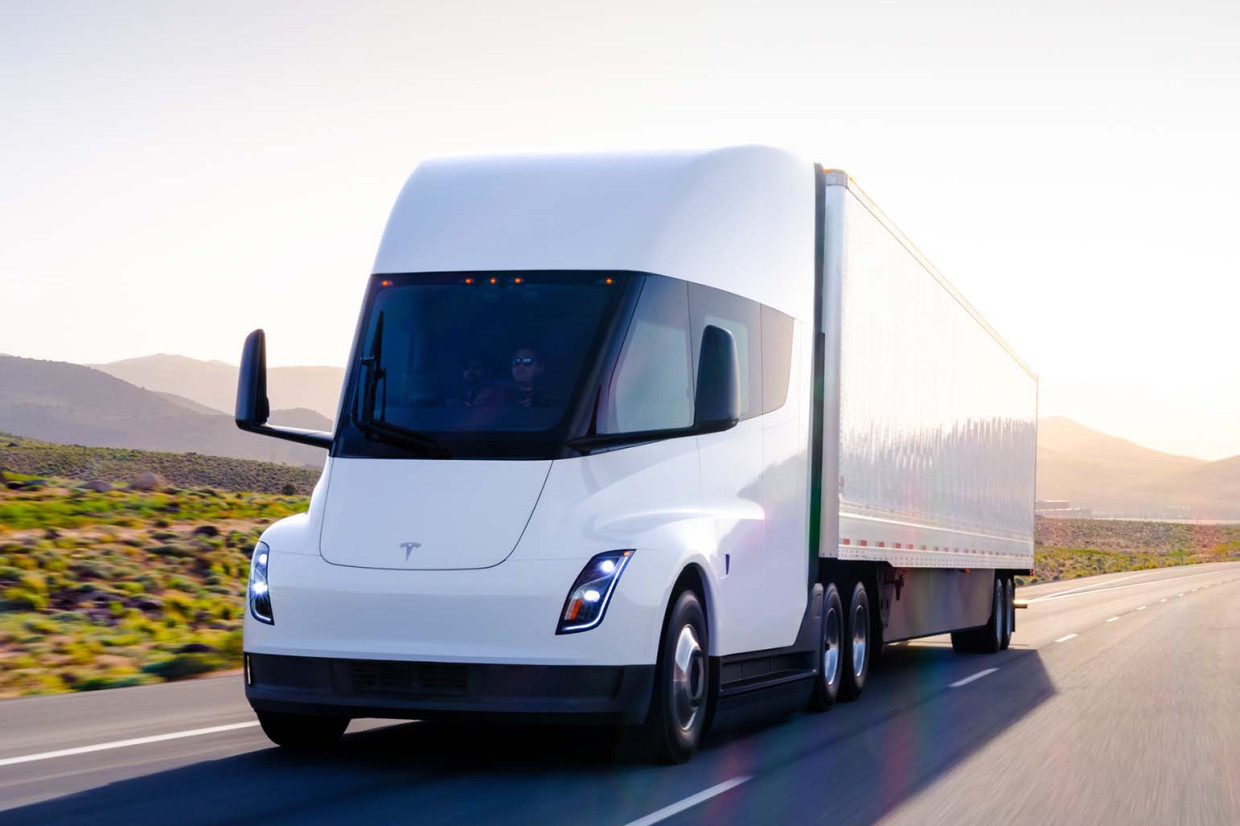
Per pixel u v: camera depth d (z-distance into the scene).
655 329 8.57
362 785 7.39
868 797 7.66
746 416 9.67
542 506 7.77
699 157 9.48
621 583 7.75
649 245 8.71
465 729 9.55
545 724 7.60
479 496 7.81
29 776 7.47
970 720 11.47
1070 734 10.70
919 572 15.78
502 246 8.65
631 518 8.07
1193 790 8.36
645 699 7.86
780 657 10.71
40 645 14.09
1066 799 7.91
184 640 15.63
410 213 8.98
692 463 8.80
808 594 11.08
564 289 8.43
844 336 11.73
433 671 7.60
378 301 8.59
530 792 7.33
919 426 15.01
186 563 22.53
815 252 11.48
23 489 29.56
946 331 16.45
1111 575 70.56
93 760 8.00
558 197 8.90
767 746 9.56
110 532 24.41
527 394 8.06
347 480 8.05
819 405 11.47
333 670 7.70
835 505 11.48
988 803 7.68
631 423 8.27
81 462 72.81
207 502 32.19
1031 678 15.59
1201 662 18.06
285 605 7.84
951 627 17.56
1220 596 42.69
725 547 9.05
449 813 6.71
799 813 7.10
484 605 7.57
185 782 7.36
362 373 8.34
